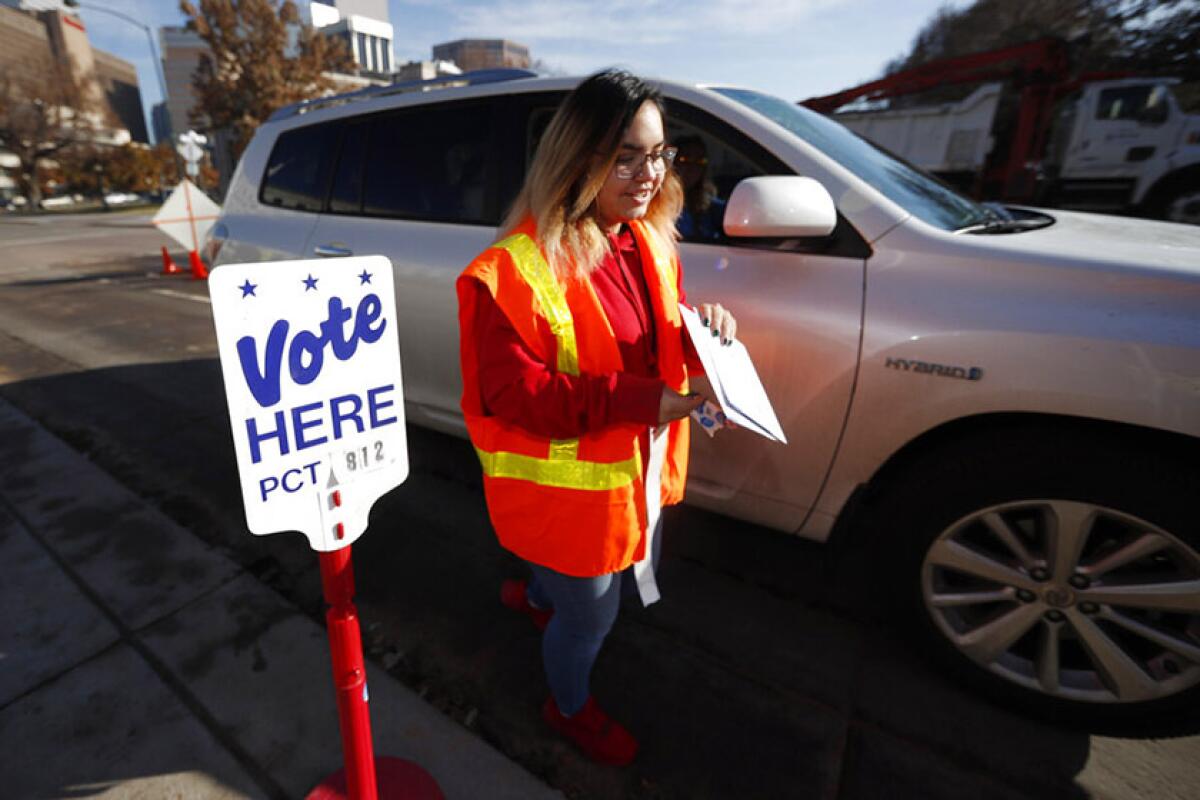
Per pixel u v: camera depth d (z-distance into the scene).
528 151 2.22
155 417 3.72
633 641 1.93
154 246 15.52
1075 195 8.46
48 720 1.63
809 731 1.62
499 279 1.02
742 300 1.72
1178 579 1.37
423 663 1.84
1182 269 1.36
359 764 1.15
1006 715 1.66
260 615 2.02
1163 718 1.47
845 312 1.59
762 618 2.03
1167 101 7.62
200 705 1.68
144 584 2.18
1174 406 1.27
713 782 1.49
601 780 1.48
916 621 1.70
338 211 2.72
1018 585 1.53
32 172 52.84
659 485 1.27
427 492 2.85
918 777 1.50
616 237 1.19
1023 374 1.39
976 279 1.50
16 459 3.16
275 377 0.86
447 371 2.41
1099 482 1.37
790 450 1.74
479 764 1.52
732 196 1.58
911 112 9.95
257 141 3.21
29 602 2.08
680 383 1.22
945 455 1.57
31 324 6.27
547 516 1.15
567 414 1.01
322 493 0.95
